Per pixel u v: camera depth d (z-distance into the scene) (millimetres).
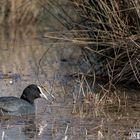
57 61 36281
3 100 24828
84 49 31500
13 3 53094
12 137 21109
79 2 28953
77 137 21266
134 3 26531
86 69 32906
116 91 28359
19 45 43125
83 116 24266
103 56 30312
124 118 23984
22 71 33312
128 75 29156
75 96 27578
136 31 27234
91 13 28641
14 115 24422
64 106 26000
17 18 52812
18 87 29312
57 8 35125
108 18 27594
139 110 25297
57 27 48906
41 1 40125
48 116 24328
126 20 27375
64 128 22484
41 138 21062
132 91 28484
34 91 25844
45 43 43500
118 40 27391
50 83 30234
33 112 24938
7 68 34250
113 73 29547
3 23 52656
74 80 30875
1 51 40469
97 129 22344
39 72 33031
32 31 49688
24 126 22734
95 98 26219
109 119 23844
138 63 28281
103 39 27984
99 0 27953
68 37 30469
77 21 31422
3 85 29672
